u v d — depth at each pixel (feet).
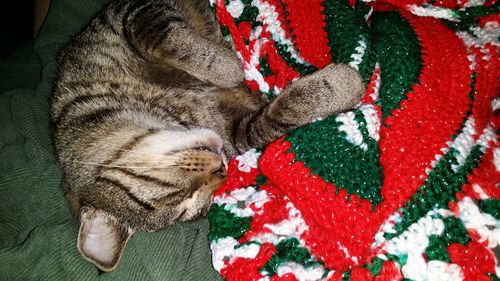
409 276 0.61
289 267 0.66
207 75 0.95
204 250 0.80
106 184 0.89
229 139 1.08
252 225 0.76
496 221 0.63
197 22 1.09
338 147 0.72
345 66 0.81
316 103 0.84
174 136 0.92
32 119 1.03
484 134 0.70
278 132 0.91
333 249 0.68
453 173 0.67
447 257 0.62
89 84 0.99
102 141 0.93
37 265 0.79
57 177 0.96
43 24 1.24
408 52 0.75
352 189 0.69
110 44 0.99
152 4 0.98
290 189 0.72
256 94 1.03
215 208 0.83
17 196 0.89
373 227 0.67
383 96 0.74
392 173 0.68
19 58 1.28
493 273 0.61
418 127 0.71
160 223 0.93
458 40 0.77
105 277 0.80
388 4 0.88
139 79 1.01
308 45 0.88
